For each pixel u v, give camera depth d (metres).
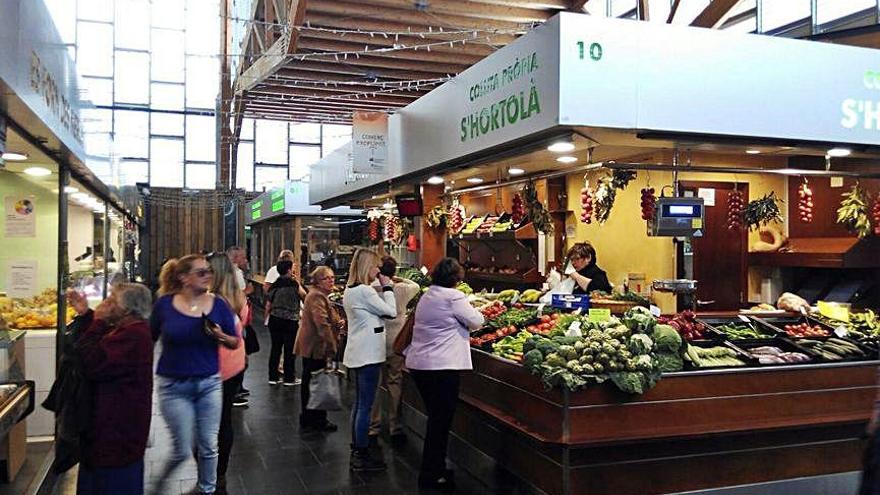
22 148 5.16
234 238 22.39
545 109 4.60
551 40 4.52
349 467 5.52
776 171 5.51
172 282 4.52
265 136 22.73
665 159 6.44
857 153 5.65
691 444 4.58
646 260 7.08
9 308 6.30
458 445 5.80
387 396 6.97
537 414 4.64
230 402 5.15
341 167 11.32
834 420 4.81
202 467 4.43
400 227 10.92
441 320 4.91
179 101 21.94
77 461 3.50
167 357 4.32
